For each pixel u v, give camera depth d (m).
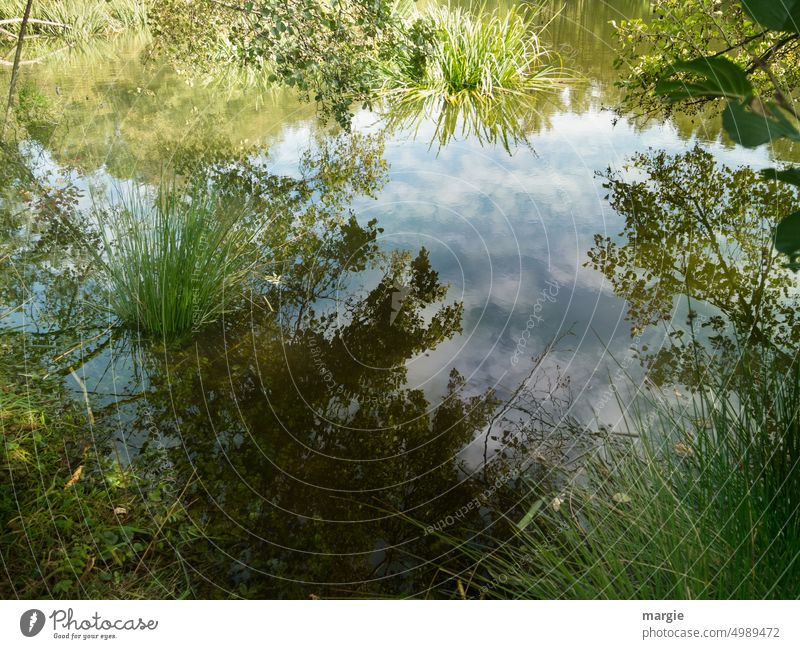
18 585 1.90
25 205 4.45
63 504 2.20
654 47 4.17
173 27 6.62
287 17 4.23
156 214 3.55
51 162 5.34
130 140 5.94
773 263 3.60
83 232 4.12
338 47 4.52
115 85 7.55
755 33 3.30
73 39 9.33
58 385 2.88
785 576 1.55
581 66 7.58
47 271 3.79
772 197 4.29
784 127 0.80
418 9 8.72
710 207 4.27
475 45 7.07
